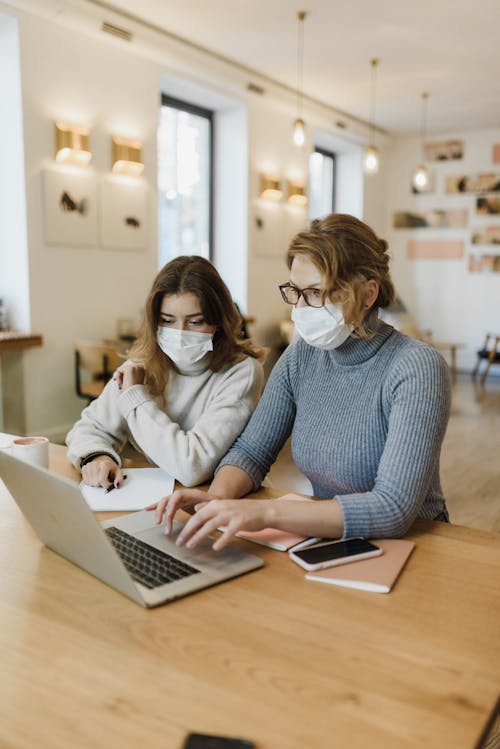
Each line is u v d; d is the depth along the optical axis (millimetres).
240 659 873
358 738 725
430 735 731
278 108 7031
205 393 1800
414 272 9492
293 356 1593
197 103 6512
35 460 1641
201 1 4648
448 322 9328
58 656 880
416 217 9398
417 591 1064
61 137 4672
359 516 1236
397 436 1298
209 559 1161
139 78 5312
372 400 1402
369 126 8523
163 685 818
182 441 1631
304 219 7773
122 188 5258
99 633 936
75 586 1075
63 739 724
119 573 1017
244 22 5039
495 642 916
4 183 4609
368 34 5254
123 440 1862
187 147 6625
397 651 893
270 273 7289
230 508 1198
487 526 3477
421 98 7227
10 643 910
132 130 5305
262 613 994
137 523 1330
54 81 4637
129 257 5414
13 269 4676
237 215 6828
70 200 4824
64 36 4668
